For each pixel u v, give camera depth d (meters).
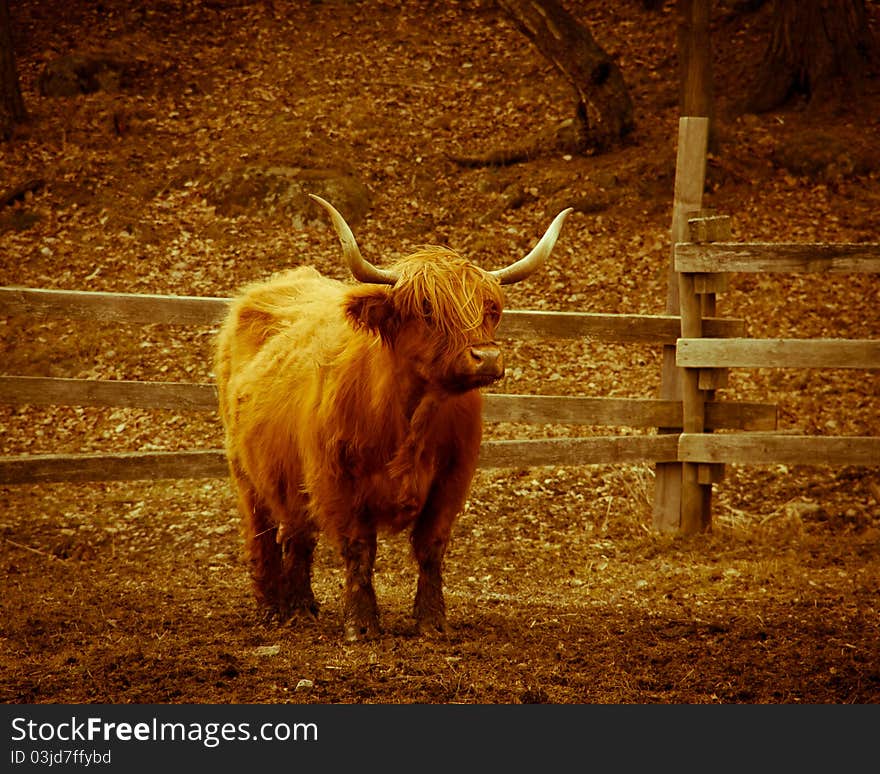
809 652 9.83
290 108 33.31
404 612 11.55
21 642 10.16
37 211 28.12
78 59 34.47
